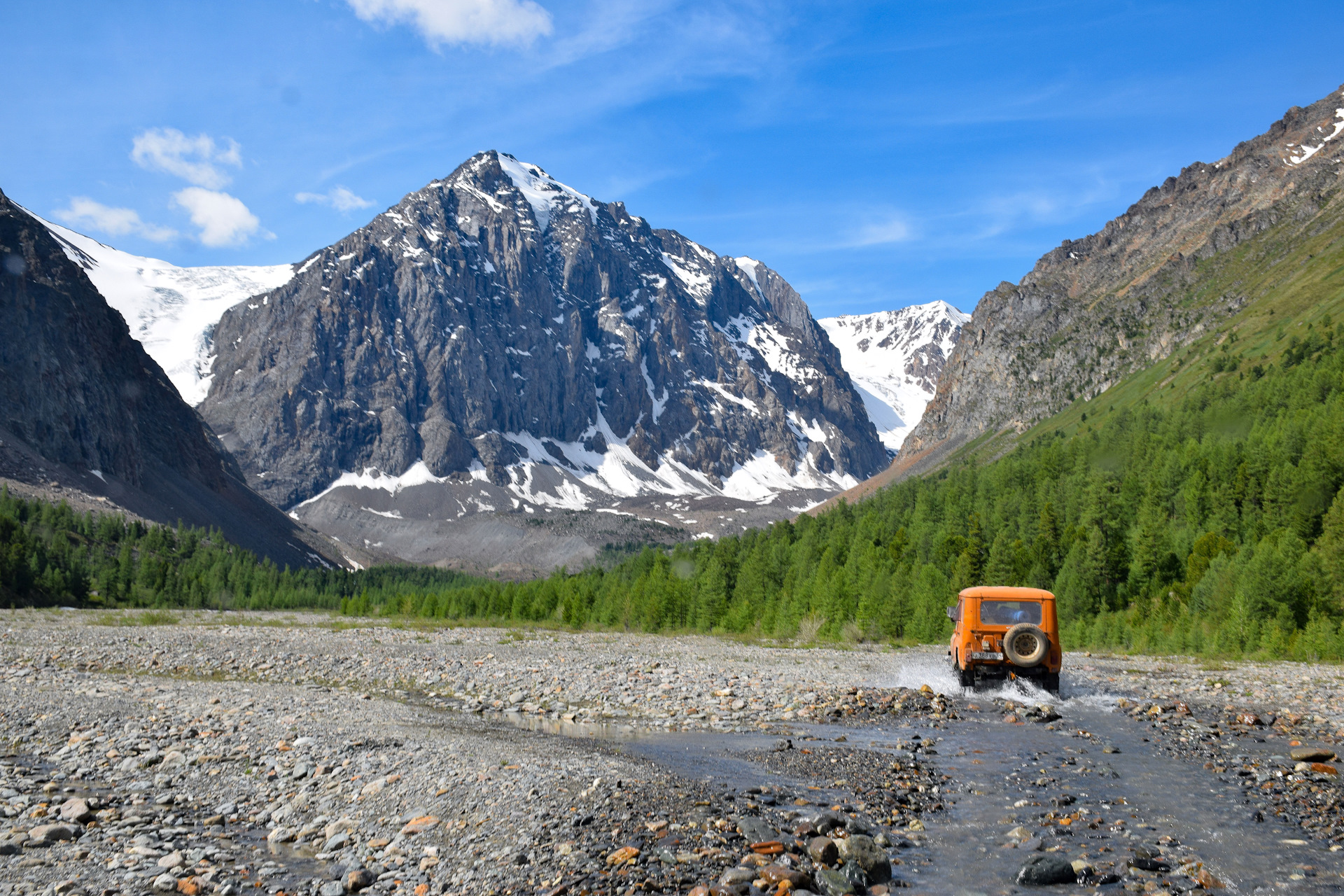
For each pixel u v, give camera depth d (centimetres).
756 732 2502
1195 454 12650
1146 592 8856
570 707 3036
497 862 1275
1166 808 1562
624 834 1369
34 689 3200
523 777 1738
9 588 14788
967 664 3309
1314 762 1980
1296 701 3228
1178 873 1196
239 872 1300
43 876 1265
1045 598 3309
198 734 2358
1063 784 1758
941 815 1516
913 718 2752
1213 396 18588
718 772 1859
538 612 12269
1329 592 6644
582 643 6925
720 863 1235
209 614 14300
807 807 1544
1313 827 1427
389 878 1255
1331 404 13250
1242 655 6094
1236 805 1583
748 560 11962
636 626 10338
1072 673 4544
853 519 17062
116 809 1656
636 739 2355
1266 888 1138
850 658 5319
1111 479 12912
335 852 1398
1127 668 4962
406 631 8544
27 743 2292
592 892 1127
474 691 3550
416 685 3766
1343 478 9294
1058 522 11150
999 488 15462
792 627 8338
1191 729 2497
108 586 17425
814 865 1217
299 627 9012
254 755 2122
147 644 5525
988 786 1741
